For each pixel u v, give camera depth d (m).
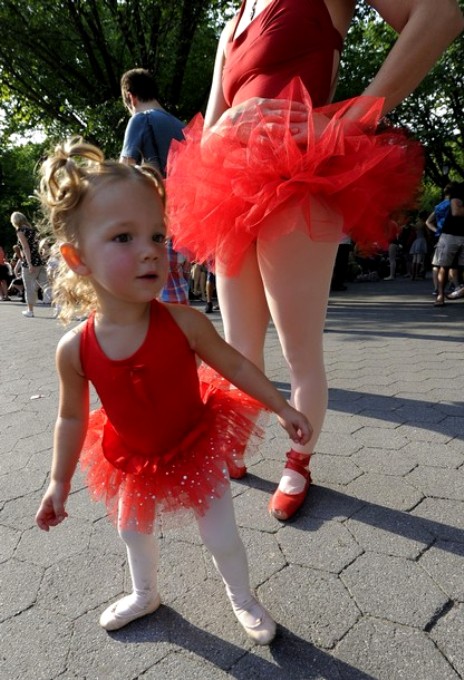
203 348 1.46
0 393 4.03
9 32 11.48
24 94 12.97
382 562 1.74
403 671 1.33
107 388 1.41
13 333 7.16
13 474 2.55
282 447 2.67
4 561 1.86
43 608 1.62
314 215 1.84
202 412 1.54
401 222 2.08
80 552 1.89
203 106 13.40
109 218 1.28
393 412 3.08
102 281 1.33
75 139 1.45
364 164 1.78
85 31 11.53
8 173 29.12
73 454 1.49
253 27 2.01
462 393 3.39
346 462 2.45
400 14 1.79
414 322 6.41
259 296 2.15
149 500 1.46
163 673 1.37
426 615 1.50
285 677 1.34
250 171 1.83
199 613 1.58
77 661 1.42
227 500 1.51
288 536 1.91
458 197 7.37
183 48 11.62
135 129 3.60
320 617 1.52
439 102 17.53
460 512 2.00
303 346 2.01
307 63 1.94
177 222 2.07
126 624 1.54
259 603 1.53
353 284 12.96
